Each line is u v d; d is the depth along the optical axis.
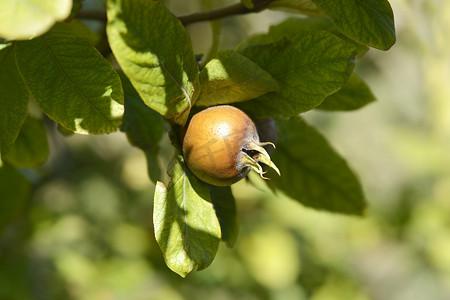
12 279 0.96
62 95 0.49
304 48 0.50
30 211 1.07
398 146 1.60
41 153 0.63
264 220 1.28
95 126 0.49
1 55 0.50
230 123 0.50
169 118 0.49
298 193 0.61
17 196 0.71
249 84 0.50
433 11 0.90
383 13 0.51
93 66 0.49
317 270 1.32
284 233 1.26
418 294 1.60
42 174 0.75
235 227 0.54
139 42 0.46
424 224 1.46
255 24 1.07
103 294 1.08
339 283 1.33
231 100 0.51
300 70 0.51
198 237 0.50
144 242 1.16
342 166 0.60
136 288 1.10
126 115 0.59
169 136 0.50
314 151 0.60
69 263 1.07
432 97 1.56
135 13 0.46
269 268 1.20
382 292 1.66
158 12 0.46
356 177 0.61
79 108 0.49
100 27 0.64
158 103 0.47
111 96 0.49
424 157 1.55
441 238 1.46
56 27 0.60
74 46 0.49
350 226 1.41
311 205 0.62
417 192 1.51
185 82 0.48
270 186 0.61
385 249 1.62
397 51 1.50
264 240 1.23
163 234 0.49
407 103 1.63
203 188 0.51
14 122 0.51
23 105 0.51
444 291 1.59
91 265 1.10
